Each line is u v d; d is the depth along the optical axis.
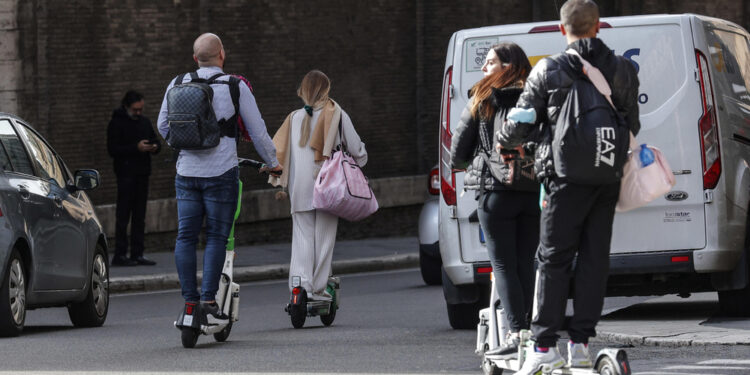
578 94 22.83
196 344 35.78
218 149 34.22
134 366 30.88
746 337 33.62
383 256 72.69
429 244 57.22
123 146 66.94
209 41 35.03
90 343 36.78
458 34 39.44
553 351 23.73
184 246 34.44
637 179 23.27
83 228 44.38
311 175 40.81
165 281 62.69
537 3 89.94
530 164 26.80
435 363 30.97
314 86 41.06
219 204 34.38
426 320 44.25
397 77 86.31
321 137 40.84
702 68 37.38
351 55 83.75
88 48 71.25
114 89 72.44
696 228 37.06
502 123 27.00
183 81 34.72
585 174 22.62
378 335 38.50
